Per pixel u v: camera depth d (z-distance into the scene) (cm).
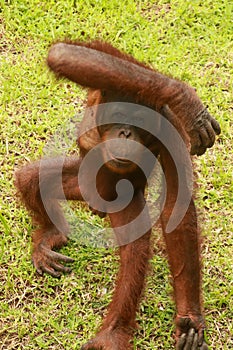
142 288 580
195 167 695
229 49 836
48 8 855
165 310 632
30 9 852
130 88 506
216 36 845
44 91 777
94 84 504
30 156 730
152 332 618
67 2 859
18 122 755
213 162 733
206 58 825
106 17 857
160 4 873
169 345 611
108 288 647
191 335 578
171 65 815
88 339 611
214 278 652
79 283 648
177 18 858
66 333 615
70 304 634
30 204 641
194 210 569
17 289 639
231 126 764
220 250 670
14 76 788
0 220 680
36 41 830
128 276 578
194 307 580
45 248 657
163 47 833
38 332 615
